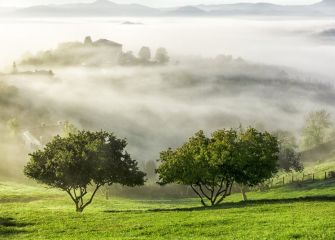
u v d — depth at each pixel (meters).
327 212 51.56
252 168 72.06
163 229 45.09
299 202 64.38
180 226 46.19
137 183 72.19
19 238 43.34
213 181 71.94
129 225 48.34
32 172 68.81
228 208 60.88
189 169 71.44
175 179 73.31
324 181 132.50
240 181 72.62
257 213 53.59
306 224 42.84
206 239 38.75
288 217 48.34
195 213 56.28
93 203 100.44
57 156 67.94
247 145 73.69
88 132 72.19
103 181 70.94
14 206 80.31
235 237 39.19
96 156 68.19
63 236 43.62
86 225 49.41
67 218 54.59
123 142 71.81
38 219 53.75
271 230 41.22
